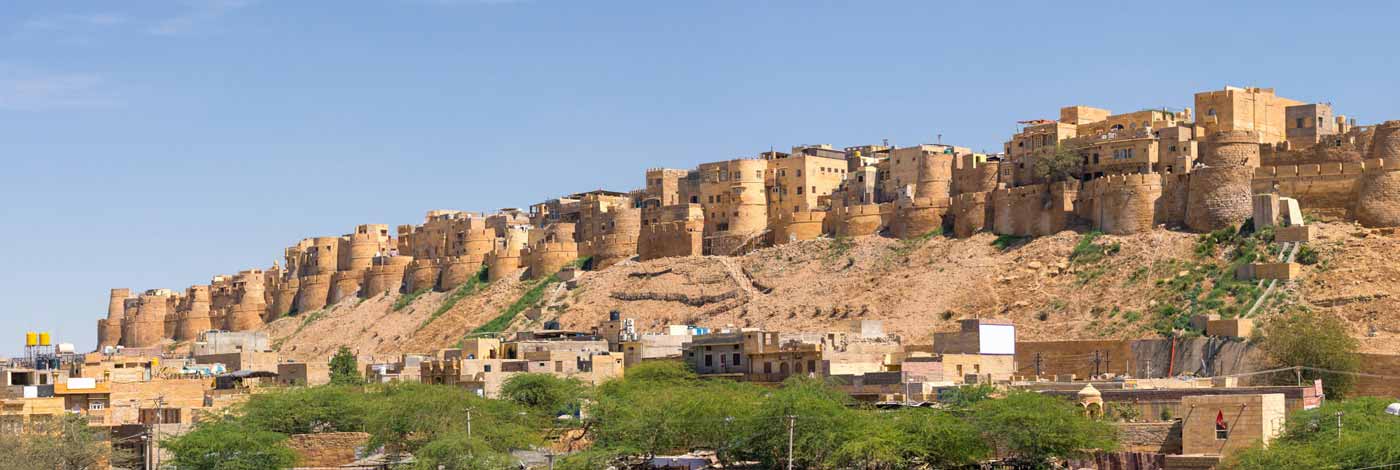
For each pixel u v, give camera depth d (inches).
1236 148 7554.1
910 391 5305.1
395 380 6412.4
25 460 4680.1
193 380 5959.6
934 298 7372.1
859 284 7790.4
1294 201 7062.0
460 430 4953.3
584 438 5295.3
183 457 4808.1
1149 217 7362.2
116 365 6589.6
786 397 4672.7
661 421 4879.4
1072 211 7632.9
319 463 5172.2
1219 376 5787.4
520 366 6432.1
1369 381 5575.8
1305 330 5693.9
